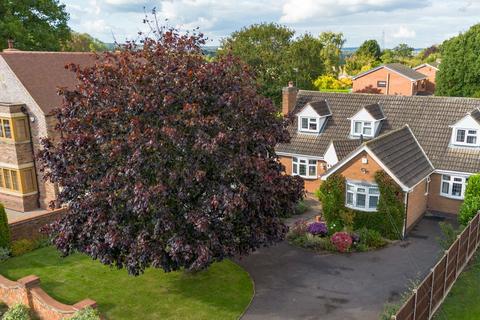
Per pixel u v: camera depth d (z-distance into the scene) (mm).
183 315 15922
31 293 15742
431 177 26609
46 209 29672
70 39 49562
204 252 14125
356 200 23906
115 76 16172
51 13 44719
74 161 15875
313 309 16312
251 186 15672
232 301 16922
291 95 32656
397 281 18438
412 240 23062
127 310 16281
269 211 16906
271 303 16781
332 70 94812
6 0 40281
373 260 20609
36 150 28906
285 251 21688
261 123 16641
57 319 14961
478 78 52531
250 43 57875
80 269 19719
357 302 16781
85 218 15922
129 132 15031
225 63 17078
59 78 30594
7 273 19422
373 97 31406
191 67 16000
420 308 13430
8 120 28109
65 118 16547
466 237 18000
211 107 15766
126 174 14273
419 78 69312
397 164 23766
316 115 30578
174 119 14664
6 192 29875
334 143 27297
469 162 25609
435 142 27312
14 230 21922
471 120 25641
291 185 18250
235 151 15375
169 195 14961
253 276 19078
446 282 16000
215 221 15203
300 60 55812
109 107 15273
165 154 14820
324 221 25453
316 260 20672
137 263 14672
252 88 17484
